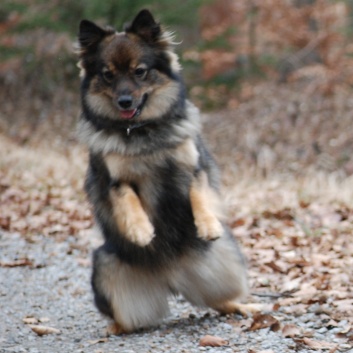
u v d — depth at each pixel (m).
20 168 21.09
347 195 16.78
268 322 8.73
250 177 21.02
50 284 11.95
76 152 24.12
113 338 8.98
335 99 27.91
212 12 33.12
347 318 8.78
